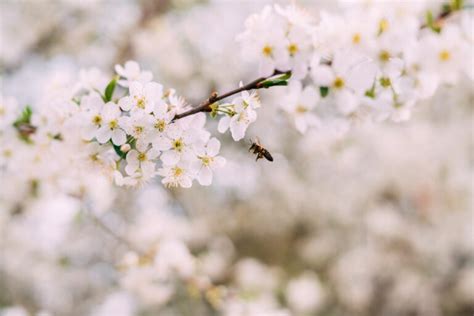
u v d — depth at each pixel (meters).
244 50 1.78
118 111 1.55
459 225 7.12
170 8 6.46
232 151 6.75
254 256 8.45
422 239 7.23
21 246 5.68
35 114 2.15
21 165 2.46
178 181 1.53
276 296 7.41
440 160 7.07
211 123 3.29
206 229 7.53
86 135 1.63
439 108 7.19
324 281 8.26
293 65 1.78
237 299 3.65
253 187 7.56
